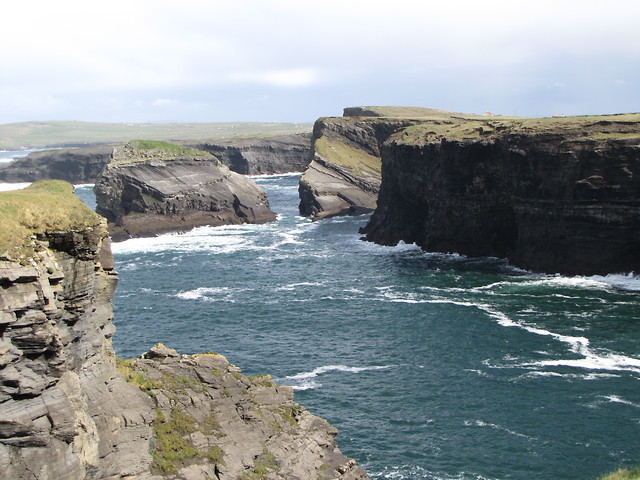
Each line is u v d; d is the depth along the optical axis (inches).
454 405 1947.6
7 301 806.5
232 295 3346.5
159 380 1222.3
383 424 1831.9
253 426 1223.5
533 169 3747.5
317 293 3348.9
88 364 1011.9
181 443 1077.8
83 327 996.6
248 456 1122.0
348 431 1790.1
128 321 2869.1
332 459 1248.2
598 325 2645.2
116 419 1017.5
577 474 1561.3
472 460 1633.9
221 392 1275.8
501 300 3085.6
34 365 826.2
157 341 2576.3
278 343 2536.9
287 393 1389.0
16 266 831.1
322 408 1935.3
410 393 2038.6
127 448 1000.9
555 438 1736.0
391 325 2743.6
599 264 3457.2
